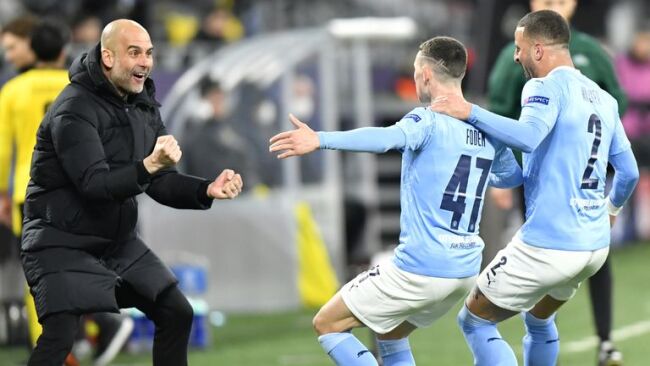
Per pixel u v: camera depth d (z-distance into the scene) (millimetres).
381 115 55031
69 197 20453
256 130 43438
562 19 21312
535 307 22469
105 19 45750
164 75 44406
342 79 52844
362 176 50094
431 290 20109
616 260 54281
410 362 21484
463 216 20219
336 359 20734
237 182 20359
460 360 31062
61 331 20250
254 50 43812
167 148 19125
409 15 62594
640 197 60812
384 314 20453
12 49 28094
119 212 20766
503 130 20125
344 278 43469
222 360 31953
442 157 19984
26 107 26406
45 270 20359
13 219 26828
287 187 43250
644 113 60688
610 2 67188
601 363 26969
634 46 60312
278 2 55094
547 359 22844
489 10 55250
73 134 19859
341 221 45312
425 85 20578
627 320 38000
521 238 21062
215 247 42125
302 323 38656
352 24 45312
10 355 33188
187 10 52938
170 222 41906
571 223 20750
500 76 26984
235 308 42000
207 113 42594
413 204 20141
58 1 46469
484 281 21406
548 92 20656
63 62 27297
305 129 19266
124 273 21078
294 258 42375
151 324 33719
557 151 20750
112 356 29734
